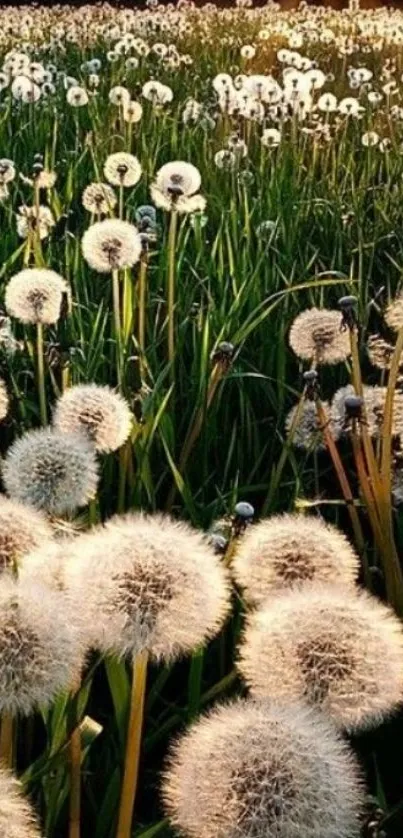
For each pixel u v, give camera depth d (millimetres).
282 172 6789
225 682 2230
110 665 2125
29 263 5355
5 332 4082
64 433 2494
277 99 7934
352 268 4762
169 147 7996
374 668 1596
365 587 2889
